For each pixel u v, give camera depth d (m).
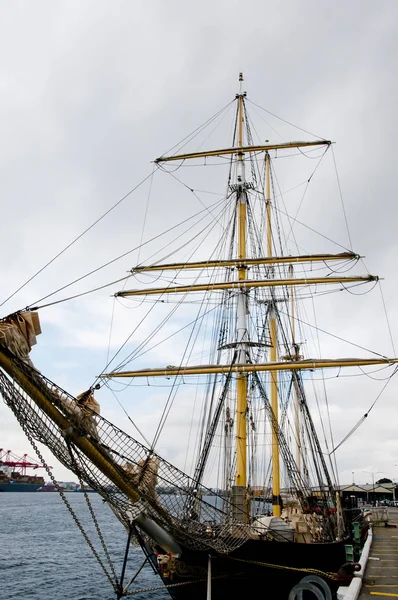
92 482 13.45
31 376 11.98
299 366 28.34
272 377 37.84
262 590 16.95
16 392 12.18
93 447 13.03
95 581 36.78
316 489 34.09
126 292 33.44
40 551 53.16
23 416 12.40
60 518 102.19
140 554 52.53
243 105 38.03
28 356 12.09
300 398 37.41
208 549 15.80
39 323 12.45
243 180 35.34
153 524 14.54
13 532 72.31
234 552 16.45
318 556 17.38
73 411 12.62
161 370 29.42
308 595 16.75
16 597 31.78
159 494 14.77
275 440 35.34
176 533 15.03
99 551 53.97
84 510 136.12
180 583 15.70
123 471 13.73
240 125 37.00
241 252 33.62
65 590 33.78
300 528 19.38
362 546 30.28
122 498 14.12
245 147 35.56
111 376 29.80
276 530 18.03
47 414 12.48
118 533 76.19
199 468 27.45
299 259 32.75
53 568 42.44
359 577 19.00
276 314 38.47
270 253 40.22
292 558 16.97
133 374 29.59
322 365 28.34
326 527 22.25
